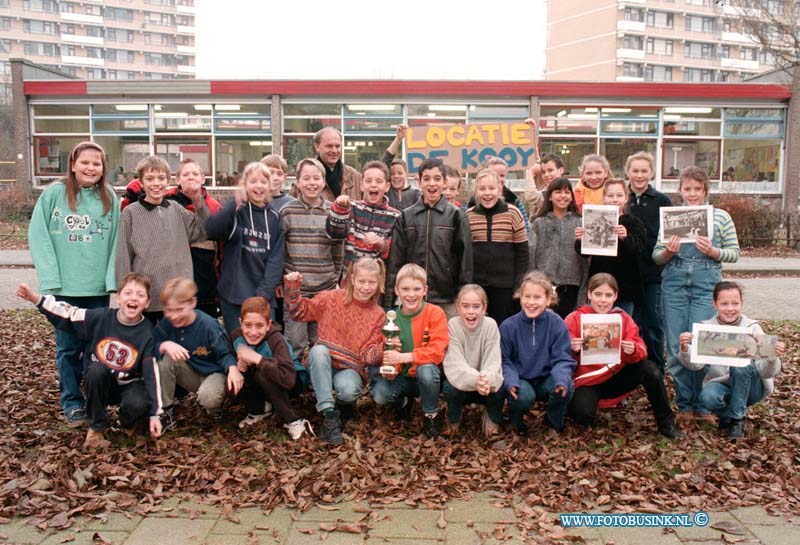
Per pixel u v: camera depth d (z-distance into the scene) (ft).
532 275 14.96
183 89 67.87
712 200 61.52
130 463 12.87
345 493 11.89
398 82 67.51
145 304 14.14
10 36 308.60
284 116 69.10
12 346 23.84
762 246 58.85
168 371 14.53
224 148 69.87
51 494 11.57
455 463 13.16
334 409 14.51
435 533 10.54
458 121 69.41
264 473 12.44
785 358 22.61
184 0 350.23
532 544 10.23
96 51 330.34
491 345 14.79
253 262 15.64
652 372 14.56
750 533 10.61
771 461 13.28
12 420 15.65
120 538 10.35
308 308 15.29
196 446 13.94
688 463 13.07
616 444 14.26
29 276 42.68
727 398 14.75
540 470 12.82
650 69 248.52
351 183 19.92
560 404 14.46
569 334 14.85
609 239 16.43
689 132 70.85
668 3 246.27
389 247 16.48
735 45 259.60
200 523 10.85
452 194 20.21
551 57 262.06
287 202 17.47
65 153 70.33
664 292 16.37
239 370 14.56
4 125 117.70
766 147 71.51
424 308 15.01
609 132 70.08
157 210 15.40
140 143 69.87
